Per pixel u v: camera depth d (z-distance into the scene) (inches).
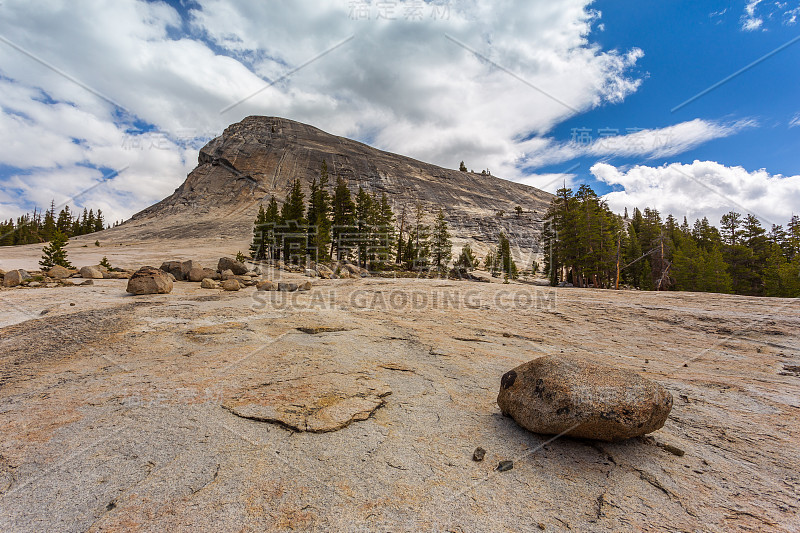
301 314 365.7
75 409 143.5
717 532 85.5
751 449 127.3
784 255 1556.3
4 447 115.2
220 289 562.9
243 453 115.0
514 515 91.4
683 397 178.9
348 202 1940.2
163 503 91.5
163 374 184.5
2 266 930.7
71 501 91.9
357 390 171.0
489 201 4778.5
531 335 325.4
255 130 5949.8
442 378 197.9
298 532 82.9
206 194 4124.0
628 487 104.1
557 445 127.0
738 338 311.6
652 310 424.8
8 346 225.5
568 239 1508.4
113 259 1247.5
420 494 98.7
